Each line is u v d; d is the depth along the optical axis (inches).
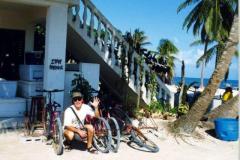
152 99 506.6
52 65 407.8
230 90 530.3
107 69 500.4
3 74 512.1
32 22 518.9
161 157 300.8
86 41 468.4
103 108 383.6
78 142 324.5
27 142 318.7
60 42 410.6
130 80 496.1
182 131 387.2
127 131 335.0
